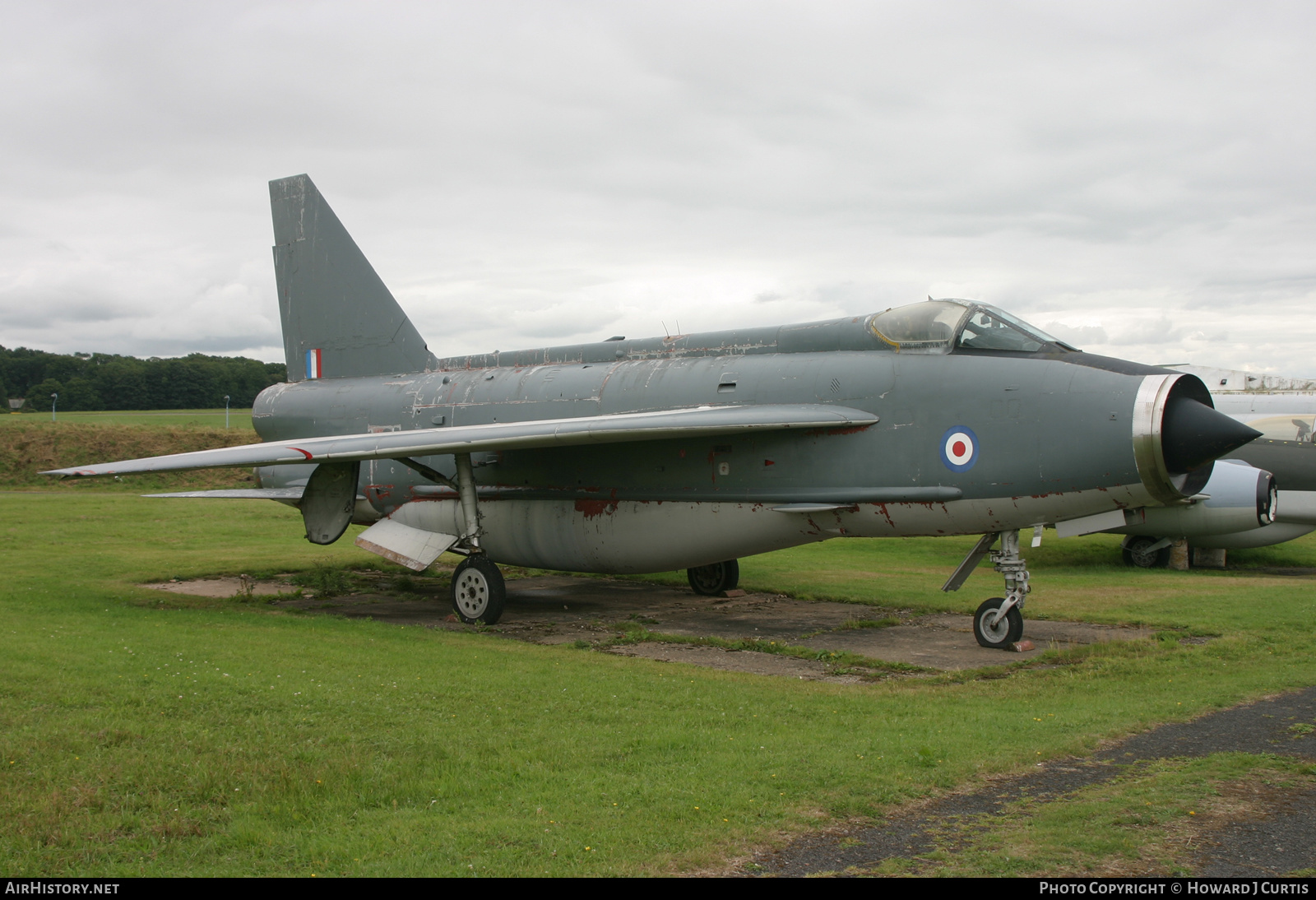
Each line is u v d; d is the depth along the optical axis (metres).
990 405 10.29
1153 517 19.28
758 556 20.84
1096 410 9.68
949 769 5.71
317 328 17.03
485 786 5.28
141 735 5.89
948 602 13.93
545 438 11.16
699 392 12.34
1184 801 5.20
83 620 10.19
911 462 10.69
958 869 4.30
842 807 5.06
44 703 6.50
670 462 12.42
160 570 16.34
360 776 5.33
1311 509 20.23
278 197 17.42
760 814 4.93
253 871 4.15
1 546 19.17
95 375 103.12
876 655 10.26
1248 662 9.38
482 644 10.07
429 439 11.77
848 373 11.30
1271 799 5.25
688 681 8.23
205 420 73.38
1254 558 23.05
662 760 5.84
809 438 11.36
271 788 5.09
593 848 4.46
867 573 17.84
